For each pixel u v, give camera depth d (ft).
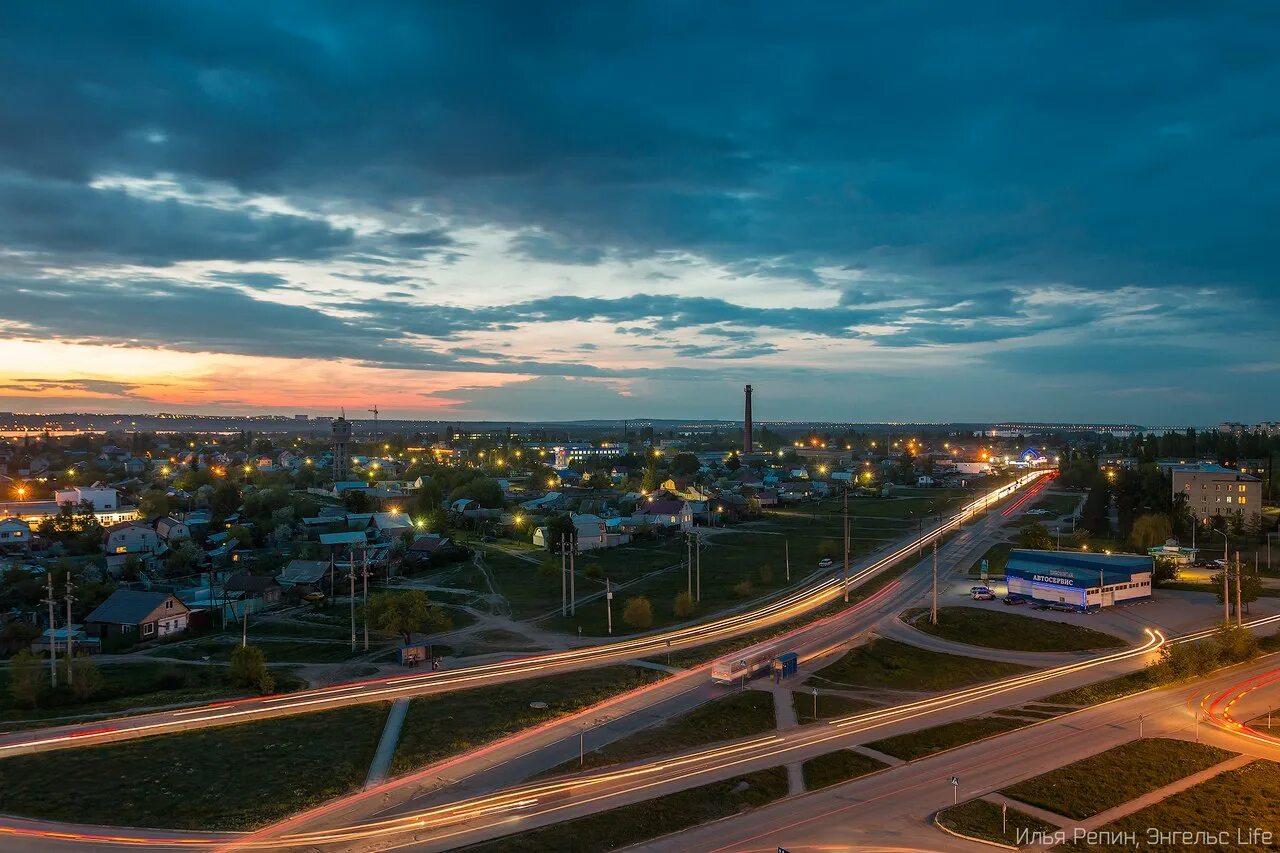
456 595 385.91
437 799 169.17
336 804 166.71
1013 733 212.43
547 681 250.57
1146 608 348.38
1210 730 215.72
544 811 163.94
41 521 564.30
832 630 314.55
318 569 409.08
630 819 160.04
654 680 252.01
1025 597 360.07
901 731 212.02
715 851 149.48
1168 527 467.52
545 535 526.98
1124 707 233.35
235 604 367.66
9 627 315.99
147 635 327.47
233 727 210.18
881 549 509.76
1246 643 271.69
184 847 147.84
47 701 241.14
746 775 181.88
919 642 299.58
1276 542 491.72
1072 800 172.76
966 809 167.32
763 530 599.57
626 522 584.81
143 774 178.29
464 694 237.86
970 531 569.23
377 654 288.51
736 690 242.37
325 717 218.18
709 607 363.76
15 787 170.71
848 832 157.28
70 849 146.00
